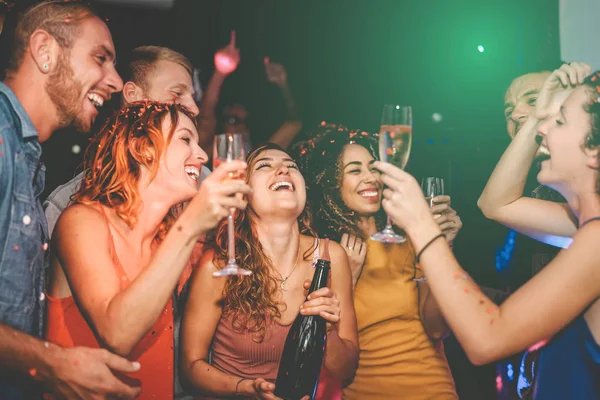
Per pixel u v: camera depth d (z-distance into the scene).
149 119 1.82
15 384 1.53
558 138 1.54
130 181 1.77
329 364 1.98
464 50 3.88
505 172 1.93
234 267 1.61
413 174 3.80
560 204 1.94
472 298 1.48
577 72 1.79
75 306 1.70
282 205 2.01
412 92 4.14
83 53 1.74
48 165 3.02
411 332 2.26
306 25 4.25
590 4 3.29
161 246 1.53
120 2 3.82
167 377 1.82
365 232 2.40
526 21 3.45
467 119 3.83
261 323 1.97
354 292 2.31
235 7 4.09
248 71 4.21
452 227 2.21
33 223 1.63
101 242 1.65
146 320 1.51
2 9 1.71
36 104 1.71
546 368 1.60
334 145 2.48
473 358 1.47
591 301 1.43
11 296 1.57
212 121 3.64
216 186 1.49
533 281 1.47
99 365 1.49
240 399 1.87
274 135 3.84
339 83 4.29
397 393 2.20
